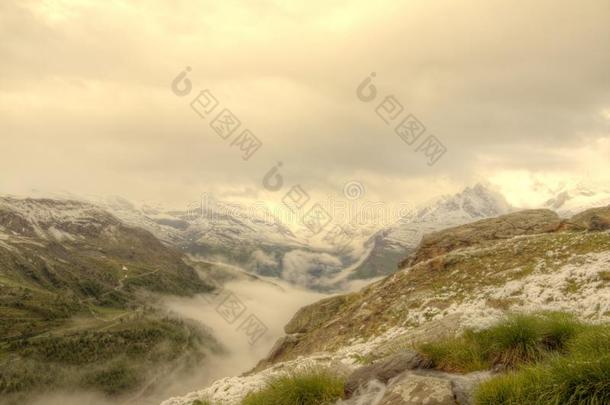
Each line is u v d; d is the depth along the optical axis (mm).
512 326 14766
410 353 14969
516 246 45750
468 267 45031
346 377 15617
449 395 11750
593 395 10414
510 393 11281
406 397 12180
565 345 14117
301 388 14875
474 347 14820
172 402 24391
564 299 31344
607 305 24500
